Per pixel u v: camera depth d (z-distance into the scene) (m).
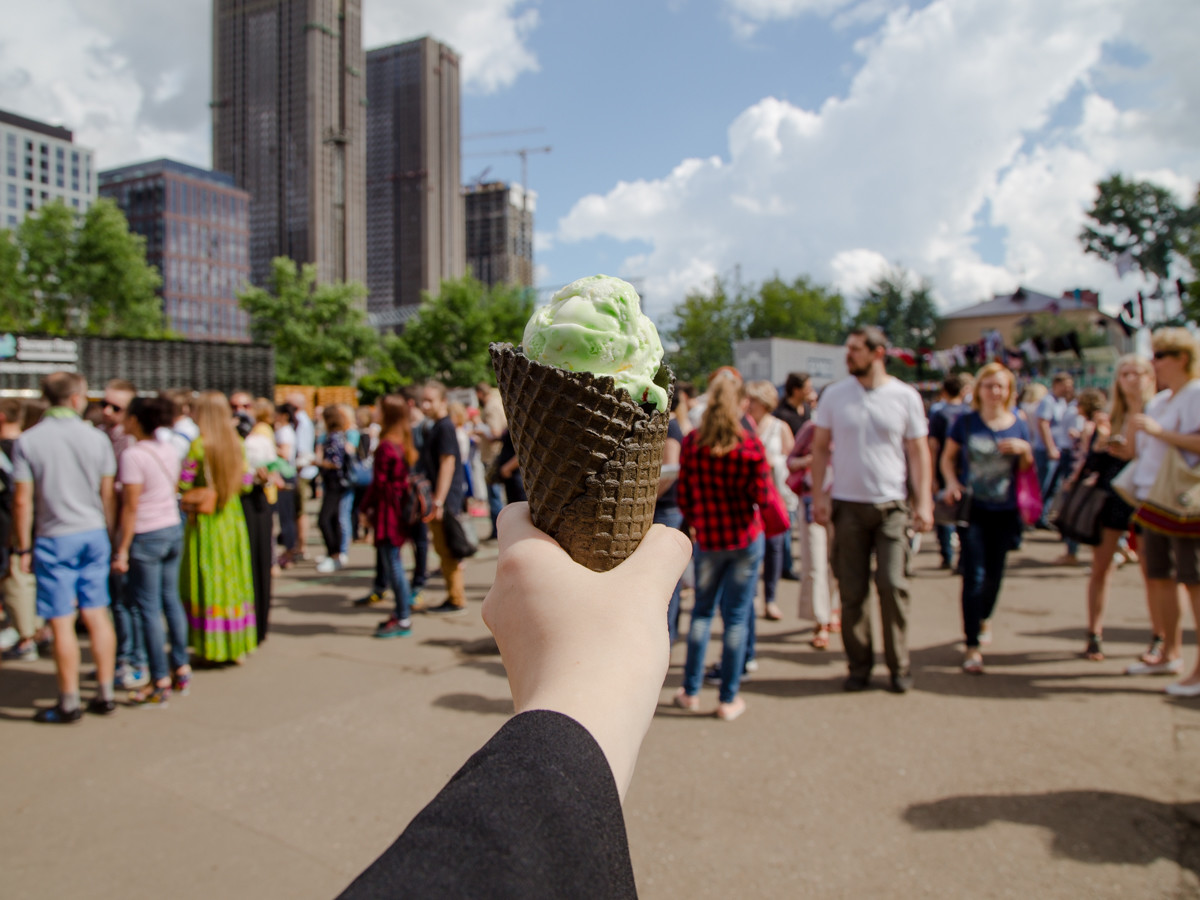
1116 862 2.72
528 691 0.69
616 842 0.52
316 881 2.73
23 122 95.50
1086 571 8.16
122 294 46.62
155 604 4.50
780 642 5.71
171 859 2.86
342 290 48.69
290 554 8.59
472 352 48.38
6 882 2.72
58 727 4.14
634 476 1.09
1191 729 3.87
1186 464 4.30
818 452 4.74
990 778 3.38
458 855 0.45
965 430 4.98
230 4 103.88
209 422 5.02
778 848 2.87
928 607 6.62
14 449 4.22
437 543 6.55
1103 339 32.75
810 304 59.81
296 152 100.44
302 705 4.43
